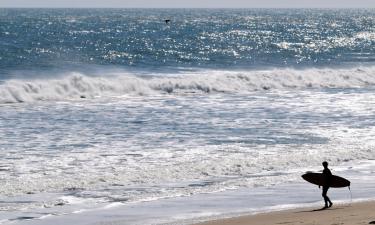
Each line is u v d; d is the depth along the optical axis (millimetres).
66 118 102500
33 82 127000
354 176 69188
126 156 75812
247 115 108562
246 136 89625
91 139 86000
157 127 95875
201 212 54281
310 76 159125
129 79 138125
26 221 51250
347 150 80812
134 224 50625
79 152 77688
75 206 55938
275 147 82188
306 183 65625
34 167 69438
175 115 107562
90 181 63844
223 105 120500
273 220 49750
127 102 122250
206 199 58844
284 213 53062
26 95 121375
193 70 178500
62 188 61500
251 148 81375
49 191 60406
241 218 51375
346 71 168125
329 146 83188
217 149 80438
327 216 50438
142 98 128375
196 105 120125
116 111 111000
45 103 118062
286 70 161250
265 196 60219
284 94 139000
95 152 77812
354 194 61375
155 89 137500
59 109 111688
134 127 95625
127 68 178000
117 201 57781
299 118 105812
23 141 83688
